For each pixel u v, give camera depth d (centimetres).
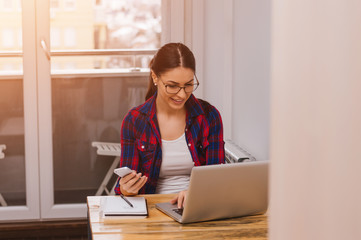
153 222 171
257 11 274
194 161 220
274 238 43
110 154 370
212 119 227
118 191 205
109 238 155
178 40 362
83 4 354
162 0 360
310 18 38
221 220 175
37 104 358
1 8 348
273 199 43
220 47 335
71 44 357
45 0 349
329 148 37
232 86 327
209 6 350
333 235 37
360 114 35
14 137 362
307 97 39
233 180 167
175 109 219
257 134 278
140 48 363
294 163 40
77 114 364
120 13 358
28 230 354
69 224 359
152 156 216
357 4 35
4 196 365
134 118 218
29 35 351
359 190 35
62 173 368
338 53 36
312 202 39
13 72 355
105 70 363
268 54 255
